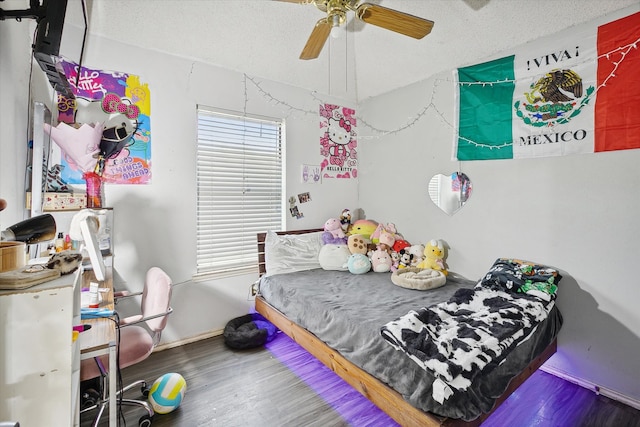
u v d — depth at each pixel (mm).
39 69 1971
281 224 3273
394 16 1596
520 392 1999
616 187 1935
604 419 1751
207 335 2752
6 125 1400
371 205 3662
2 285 829
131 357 1614
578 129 2076
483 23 2318
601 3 1915
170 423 1701
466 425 1327
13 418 836
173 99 2562
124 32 2291
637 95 1843
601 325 2004
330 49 2955
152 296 1819
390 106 3393
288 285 2510
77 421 1100
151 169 2469
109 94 2295
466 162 2711
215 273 2787
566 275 2148
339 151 3656
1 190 1354
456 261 2809
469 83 2662
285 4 2424
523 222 2359
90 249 1593
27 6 1660
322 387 2041
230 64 2795
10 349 829
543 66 2230
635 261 1873
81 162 2053
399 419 1462
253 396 1945
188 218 2650
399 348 1485
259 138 3102
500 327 1620
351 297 2221
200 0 2250
